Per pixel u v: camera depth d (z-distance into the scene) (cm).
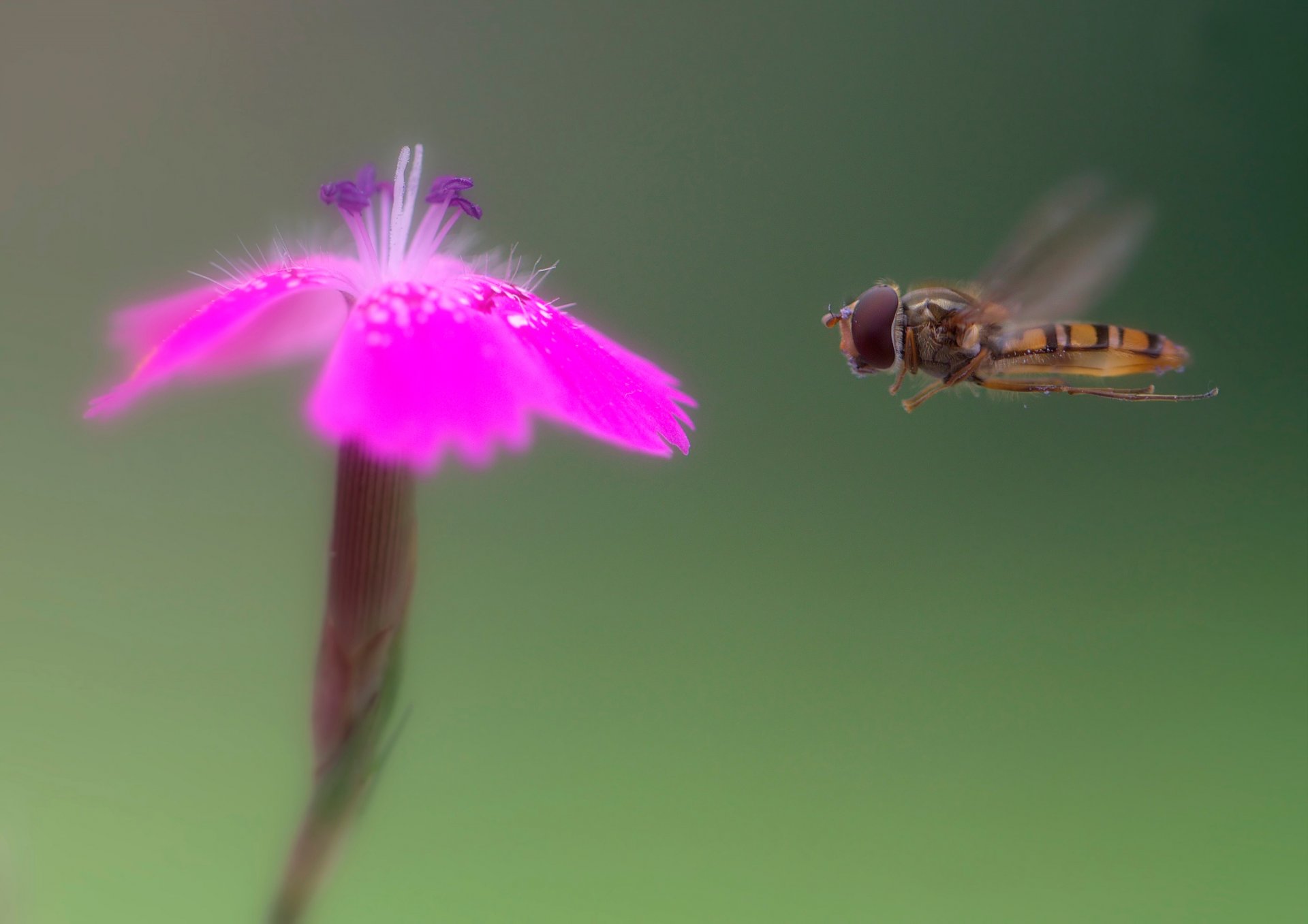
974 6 32
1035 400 28
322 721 19
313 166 28
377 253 19
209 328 19
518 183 29
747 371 29
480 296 19
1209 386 31
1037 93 32
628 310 29
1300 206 32
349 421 19
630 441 19
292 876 19
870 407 28
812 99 30
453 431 19
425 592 23
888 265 30
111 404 19
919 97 31
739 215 30
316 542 19
